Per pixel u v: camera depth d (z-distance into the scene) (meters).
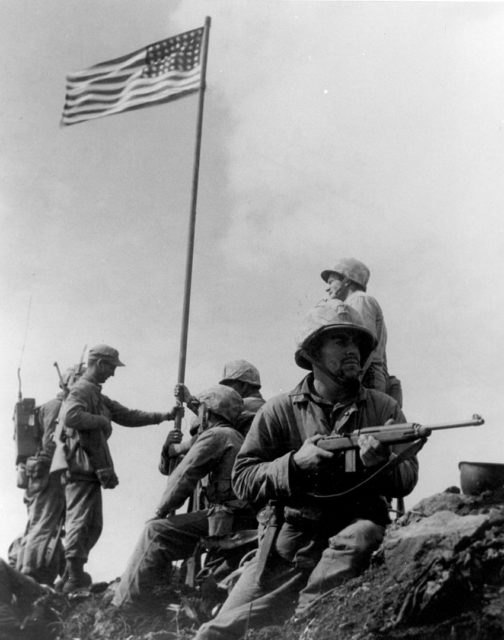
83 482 15.16
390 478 10.12
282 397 10.65
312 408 10.47
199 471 12.50
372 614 9.02
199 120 18.39
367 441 9.68
